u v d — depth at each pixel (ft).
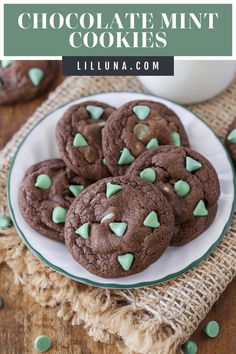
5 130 1.72
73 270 1.39
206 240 1.42
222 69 1.61
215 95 1.69
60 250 1.43
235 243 1.47
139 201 1.36
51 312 1.46
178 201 1.41
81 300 1.42
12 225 1.52
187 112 1.59
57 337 1.44
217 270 1.42
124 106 1.52
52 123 1.59
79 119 1.54
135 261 1.34
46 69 1.76
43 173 1.50
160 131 1.50
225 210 1.46
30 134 1.57
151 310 1.39
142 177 1.42
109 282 1.37
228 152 1.56
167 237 1.35
